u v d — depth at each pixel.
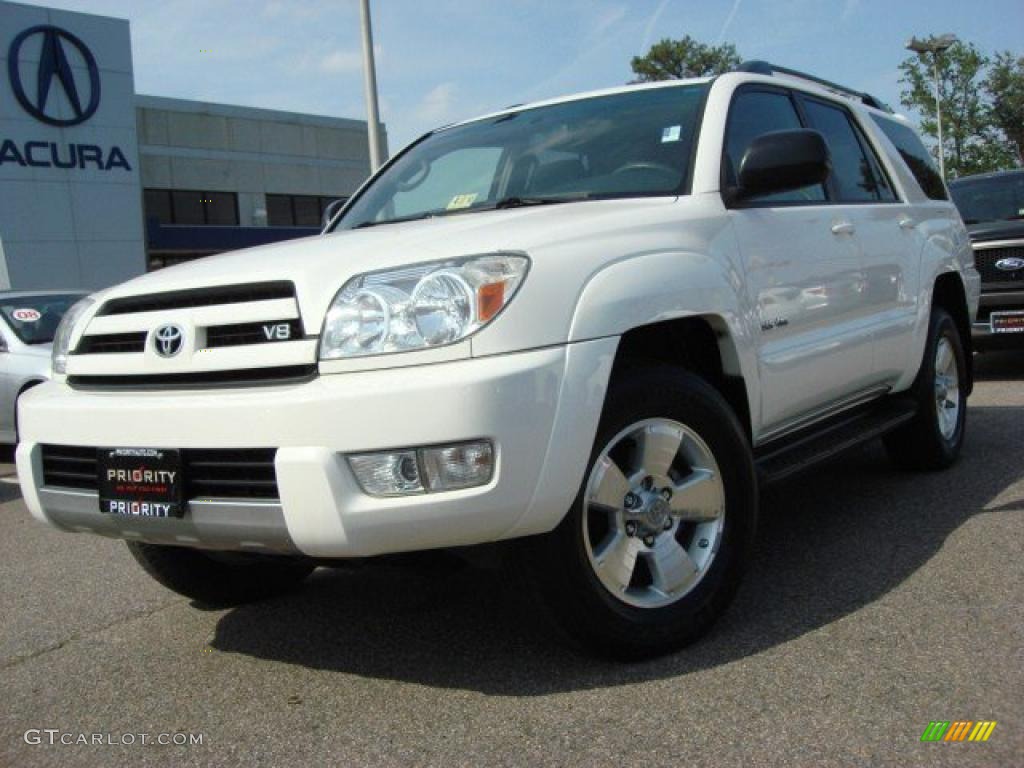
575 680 2.96
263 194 34.84
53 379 3.43
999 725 2.52
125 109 23.56
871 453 5.95
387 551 2.70
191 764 2.65
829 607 3.42
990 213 9.23
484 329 2.66
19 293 8.93
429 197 4.18
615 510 2.99
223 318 2.89
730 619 3.38
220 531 2.82
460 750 2.59
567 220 3.10
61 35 22.52
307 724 2.84
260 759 2.65
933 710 2.62
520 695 2.89
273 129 34.94
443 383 2.59
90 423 3.04
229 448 2.77
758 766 2.40
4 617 4.05
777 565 3.94
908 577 3.67
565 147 3.99
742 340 3.42
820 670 2.90
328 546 2.68
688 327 3.38
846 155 4.75
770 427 3.78
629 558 3.02
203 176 33.41
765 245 3.65
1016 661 2.88
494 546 2.89
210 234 33.09
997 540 4.04
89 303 3.35
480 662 3.17
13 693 3.23
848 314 4.22
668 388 3.09
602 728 2.64
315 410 2.65
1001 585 3.51
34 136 22.34
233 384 2.86
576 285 2.85
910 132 5.83
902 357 4.71
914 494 4.90
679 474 3.21
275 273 2.89
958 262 5.52
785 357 3.70
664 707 2.74
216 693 3.12
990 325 8.40
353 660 3.30
